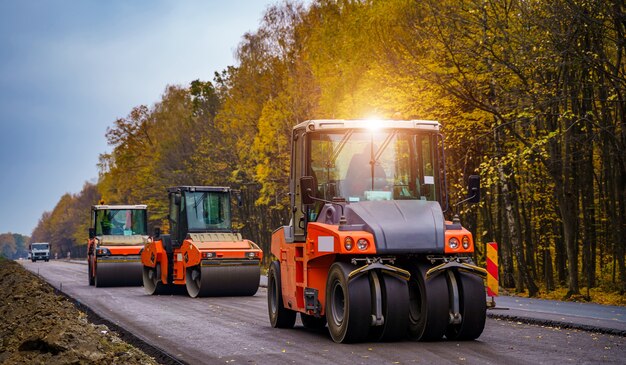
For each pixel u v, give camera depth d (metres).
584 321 13.95
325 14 40.16
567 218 23.61
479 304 11.59
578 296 23.27
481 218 33.66
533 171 28.03
